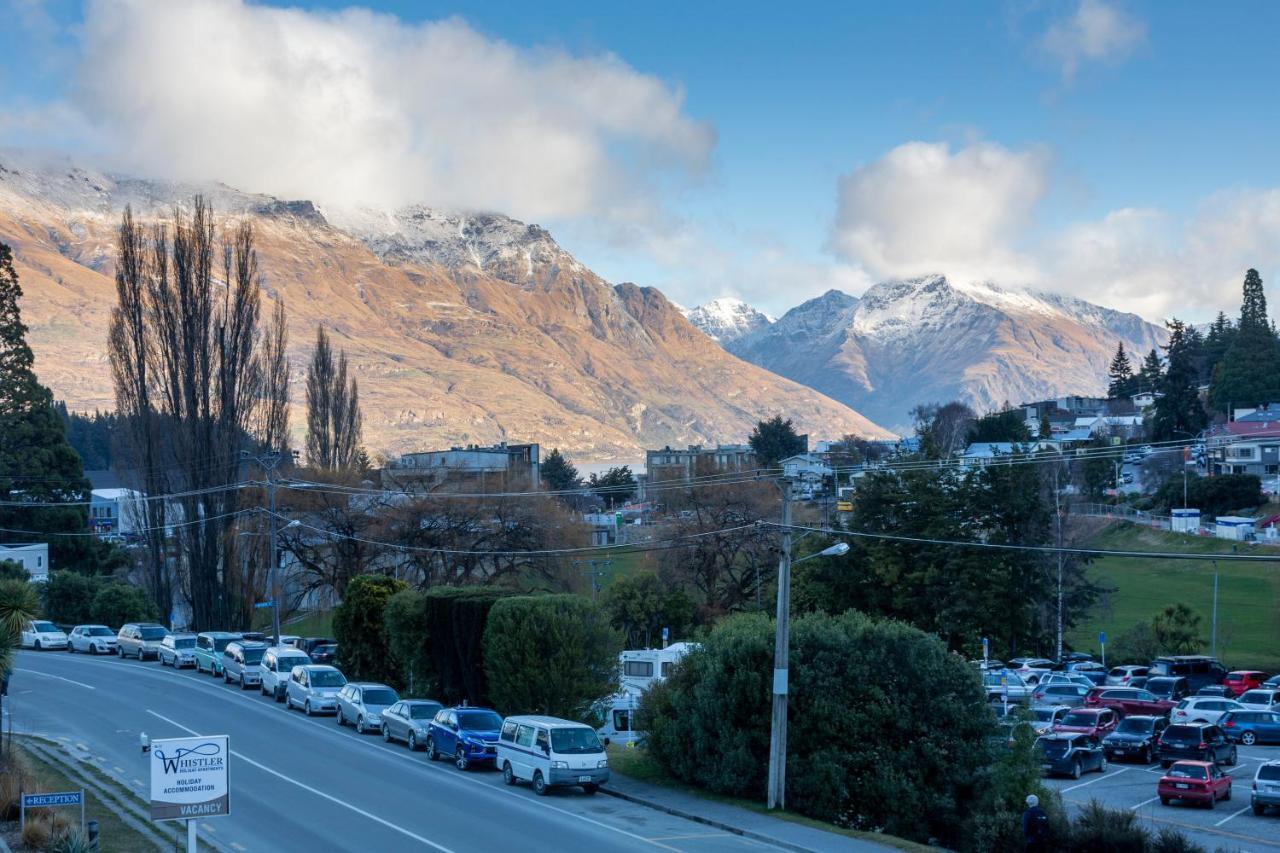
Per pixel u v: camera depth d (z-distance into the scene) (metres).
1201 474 145.88
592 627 43.94
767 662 36.03
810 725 35.00
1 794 28.58
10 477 98.94
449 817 31.53
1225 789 40.44
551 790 36.34
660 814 33.34
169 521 83.75
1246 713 53.31
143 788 33.81
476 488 83.50
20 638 35.53
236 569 81.50
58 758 38.00
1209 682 64.31
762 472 99.69
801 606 64.81
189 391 82.94
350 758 40.34
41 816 27.69
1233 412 166.50
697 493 81.00
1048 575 68.25
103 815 30.12
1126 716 53.16
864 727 34.59
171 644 66.62
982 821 32.38
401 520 76.06
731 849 28.86
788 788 34.53
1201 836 34.59
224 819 30.64
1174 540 114.06
